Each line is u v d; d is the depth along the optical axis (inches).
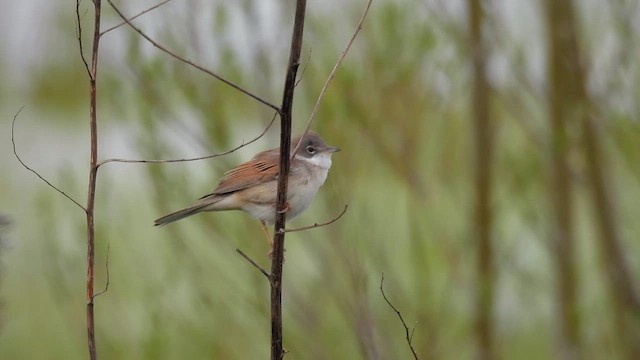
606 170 469.1
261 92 440.5
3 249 296.5
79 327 472.7
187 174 445.4
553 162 466.3
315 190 430.6
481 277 458.3
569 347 469.1
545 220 471.2
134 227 591.5
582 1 456.1
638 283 476.1
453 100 468.1
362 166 449.4
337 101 427.8
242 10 431.5
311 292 447.8
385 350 427.8
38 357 626.5
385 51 432.8
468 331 458.0
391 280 437.1
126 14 433.4
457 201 474.3
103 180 473.7
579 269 474.9
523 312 492.7
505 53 454.9
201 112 436.8
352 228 426.9
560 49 452.8
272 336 281.0
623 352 474.6
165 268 459.2
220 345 452.4
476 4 452.8
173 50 431.2
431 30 432.8
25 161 863.1
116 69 444.8
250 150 577.9
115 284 462.0
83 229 454.3
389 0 432.8
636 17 419.8
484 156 468.1
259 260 443.5
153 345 433.1
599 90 450.6
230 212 452.1
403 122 444.8
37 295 654.5
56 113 989.2
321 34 437.1
